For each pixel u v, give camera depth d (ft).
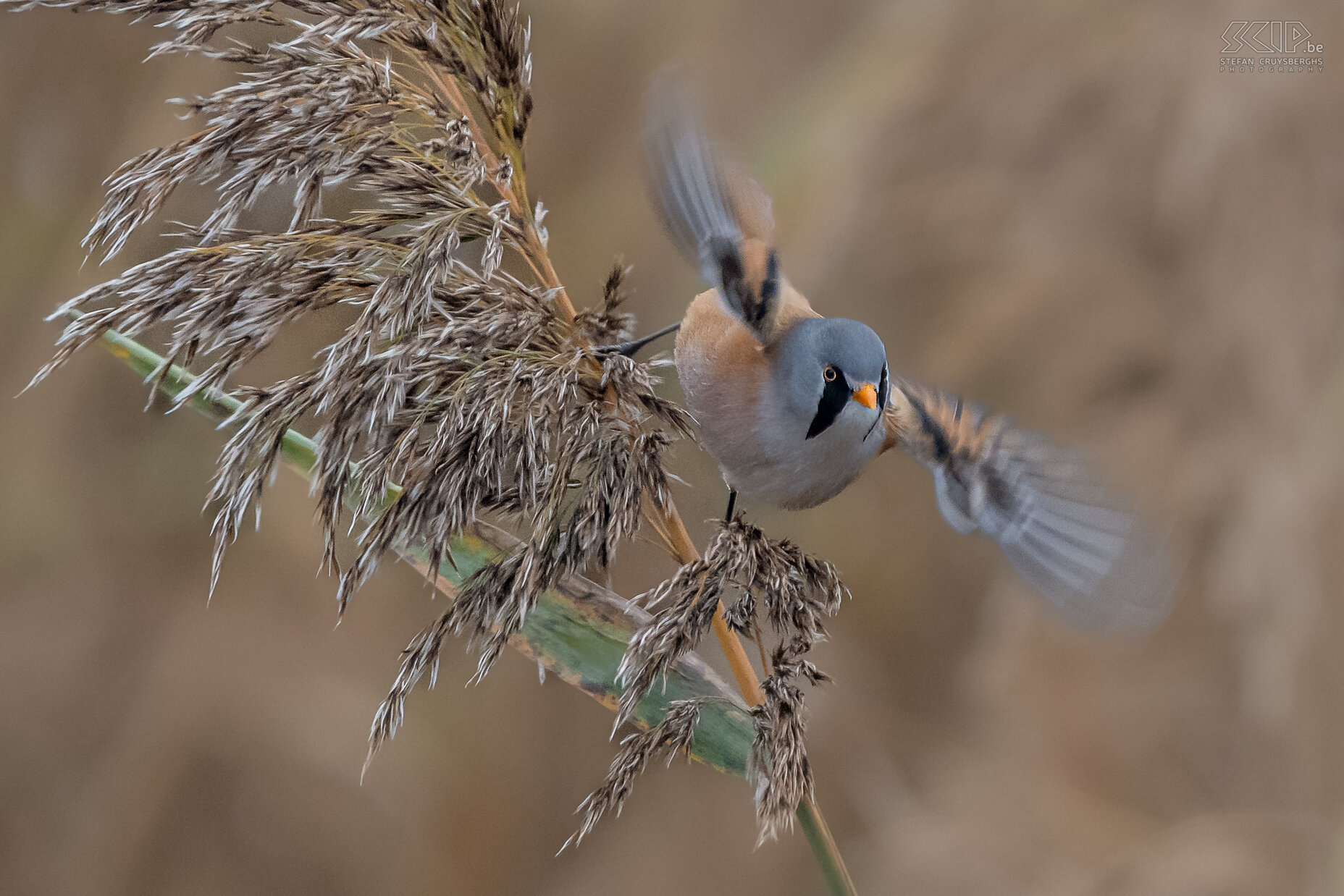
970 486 14.93
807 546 18.07
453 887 16.71
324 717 17.20
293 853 17.08
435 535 14.79
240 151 14.79
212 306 14.78
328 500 14.79
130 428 18.08
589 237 17.63
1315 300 15.57
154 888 16.92
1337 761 15.53
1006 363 16.47
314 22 14.80
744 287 14.93
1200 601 15.65
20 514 17.66
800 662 14.83
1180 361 15.67
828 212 16.66
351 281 14.80
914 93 16.98
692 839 16.85
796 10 18.44
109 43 17.44
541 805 17.07
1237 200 15.62
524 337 14.83
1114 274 16.10
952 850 15.69
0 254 17.60
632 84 18.34
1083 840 15.64
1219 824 15.57
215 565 14.78
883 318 16.98
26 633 17.47
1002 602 16.70
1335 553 15.53
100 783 17.15
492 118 14.85
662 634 14.82
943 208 16.66
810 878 16.49
